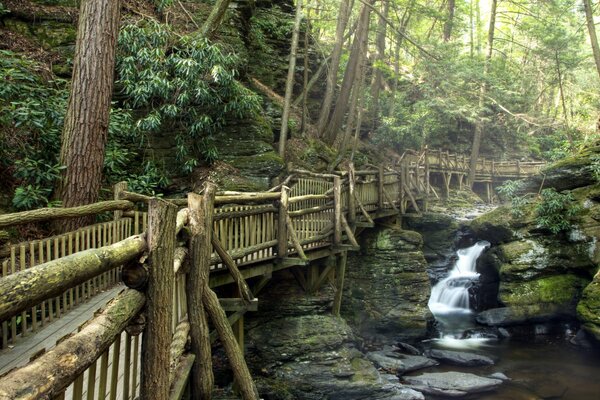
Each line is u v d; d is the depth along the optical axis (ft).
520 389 25.96
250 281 23.58
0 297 3.64
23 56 24.85
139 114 30.50
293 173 31.53
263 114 39.63
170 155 30.96
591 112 70.28
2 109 20.70
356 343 28.43
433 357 30.66
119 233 19.15
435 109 63.72
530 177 43.29
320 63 58.03
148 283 7.67
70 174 20.27
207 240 12.84
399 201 43.16
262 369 23.93
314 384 23.65
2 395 3.50
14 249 13.05
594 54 48.57
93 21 20.71
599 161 36.86
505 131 80.33
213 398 20.89
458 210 61.82
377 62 56.65
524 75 78.84
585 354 31.99
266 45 50.26
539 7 75.77
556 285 36.94
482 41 92.02
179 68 28.32
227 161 32.48
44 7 31.12
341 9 47.44
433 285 44.34
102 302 17.43
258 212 20.88
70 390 9.32
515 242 39.75
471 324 38.17
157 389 7.67
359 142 59.72
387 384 24.40
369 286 36.35
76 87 20.53
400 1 57.52
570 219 37.81
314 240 25.43
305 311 26.76
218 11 32.58
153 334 7.66
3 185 21.25
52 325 14.56
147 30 29.01
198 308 12.30
